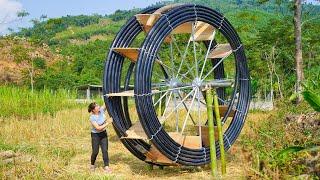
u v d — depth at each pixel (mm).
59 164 9461
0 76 39875
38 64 43156
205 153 9516
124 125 9633
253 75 25859
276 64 25438
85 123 15805
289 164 7402
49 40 80375
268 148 8594
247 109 10680
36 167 8852
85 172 8992
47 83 39312
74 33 100938
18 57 42719
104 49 56594
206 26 10445
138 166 9930
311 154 7672
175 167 9812
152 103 8898
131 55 9648
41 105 19859
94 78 42344
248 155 8234
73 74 42938
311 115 10305
